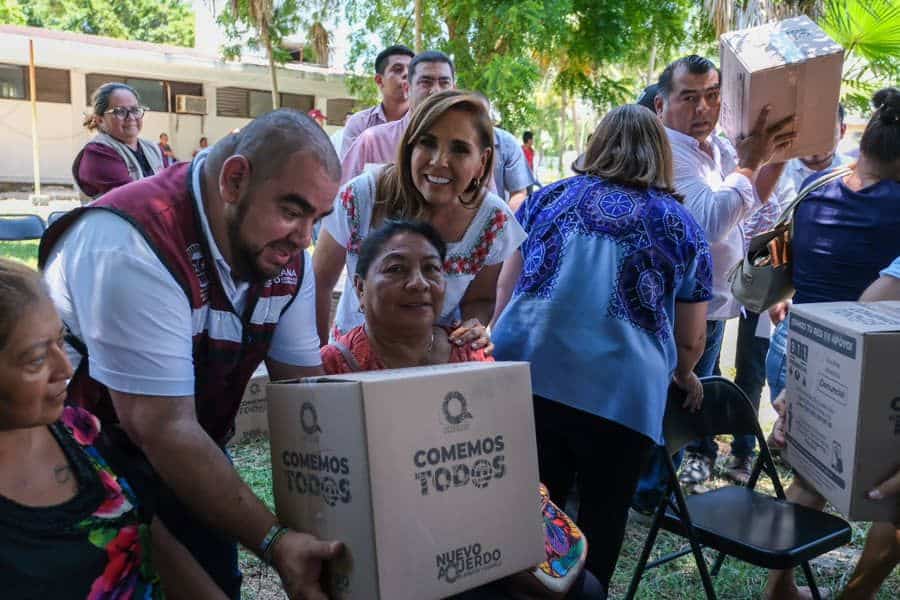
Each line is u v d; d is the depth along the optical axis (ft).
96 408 5.56
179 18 107.14
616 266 7.76
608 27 44.75
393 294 6.40
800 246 9.83
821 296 9.59
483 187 8.42
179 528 6.14
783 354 12.38
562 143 89.30
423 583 4.60
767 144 9.32
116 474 4.86
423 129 7.97
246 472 12.62
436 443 4.67
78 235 5.16
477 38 42.01
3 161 64.34
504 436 5.00
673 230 7.84
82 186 15.40
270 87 71.87
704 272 8.20
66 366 4.21
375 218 8.60
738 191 10.09
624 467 7.94
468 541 4.81
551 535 5.88
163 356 5.03
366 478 4.41
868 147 9.26
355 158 12.96
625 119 8.30
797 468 8.14
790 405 8.20
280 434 5.02
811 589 9.12
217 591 5.34
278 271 5.31
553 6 40.01
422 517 4.60
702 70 11.18
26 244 34.22
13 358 3.95
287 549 4.81
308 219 5.08
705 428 9.59
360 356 6.72
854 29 22.50
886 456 6.81
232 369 5.82
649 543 9.00
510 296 9.04
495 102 39.99
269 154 4.90
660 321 7.81
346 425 4.48
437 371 4.85
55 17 100.17
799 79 8.66
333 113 76.95
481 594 5.60
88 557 4.34
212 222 5.25
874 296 8.25
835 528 8.63
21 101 64.34
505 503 5.00
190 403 5.20
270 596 9.50
